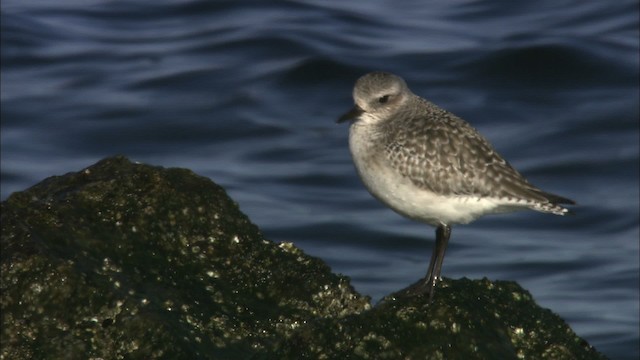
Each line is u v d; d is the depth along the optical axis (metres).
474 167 9.66
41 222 9.35
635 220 18.77
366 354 8.45
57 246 9.17
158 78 23.89
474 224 19.06
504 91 22.97
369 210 19.30
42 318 8.73
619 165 20.34
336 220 18.89
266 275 9.66
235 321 9.16
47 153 21.19
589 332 15.73
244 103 22.83
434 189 9.75
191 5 27.39
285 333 9.24
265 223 18.67
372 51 24.61
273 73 23.83
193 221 9.77
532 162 20.59
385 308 8.78
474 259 17.84
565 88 22.95
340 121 10.12
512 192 9.66
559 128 21.58
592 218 18.94
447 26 26.14
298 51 24.64
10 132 21.88
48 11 27.09
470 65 23.77
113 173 9.98
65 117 22.38
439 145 9.73
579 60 23.58
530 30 25.48
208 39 25.55
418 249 18.11
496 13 26.83
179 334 8.73
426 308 8.77
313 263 9.80
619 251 17.97
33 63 24.64
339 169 20.56
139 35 26.05
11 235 9.10
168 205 9.77
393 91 10.15
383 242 18.23
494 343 8.72
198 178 10.05
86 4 27.69
